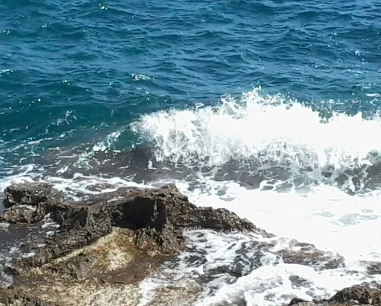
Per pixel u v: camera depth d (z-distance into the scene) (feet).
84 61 93.25
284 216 63.21
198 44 100.48
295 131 76.23
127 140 75.31
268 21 109.50
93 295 52.42
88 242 57.11
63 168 70.38
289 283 53.88
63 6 110.22
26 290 52.54
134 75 89.61
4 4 109.40
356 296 49.75
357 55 98.89
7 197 63.21
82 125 78.64
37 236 58.90
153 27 104.99
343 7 115.24
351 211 64.23
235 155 73.05
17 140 75.66
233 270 55.42
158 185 67.87
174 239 58.08
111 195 65.00
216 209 60.80
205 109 79.97
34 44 97.91
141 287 53.42
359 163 72.13
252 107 80.53
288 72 92.73
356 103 83.97
